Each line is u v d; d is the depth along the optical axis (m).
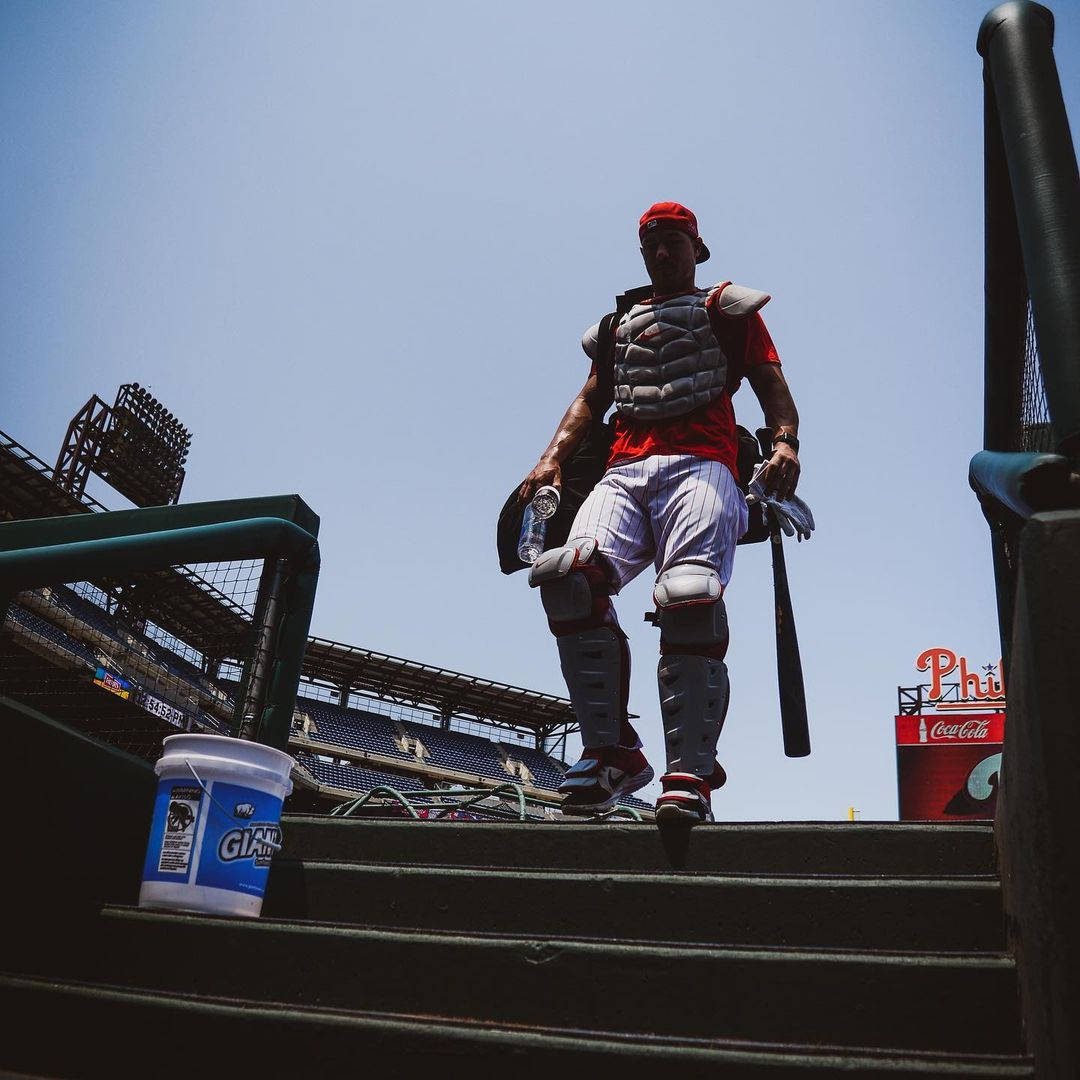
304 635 2.99
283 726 2.87
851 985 1.66
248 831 2.19
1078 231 1.51
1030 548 1.16
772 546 3.16
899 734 34.72
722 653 2.71
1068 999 1.04
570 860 2.39
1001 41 1.75
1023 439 2.33
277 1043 1.65
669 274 3.15
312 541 3.06
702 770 2.60
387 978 1.86
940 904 1.89
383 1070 1.59
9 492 25.05
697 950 1.75
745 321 3.02
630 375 3.05
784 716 3.03
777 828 2.30
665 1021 1.72
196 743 2.23
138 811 2.38
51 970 1.99
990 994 1.60
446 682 40.94
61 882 2.08
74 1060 1.72
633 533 2.92
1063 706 1.09
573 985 1.78
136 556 2.45
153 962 1.96
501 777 40.41
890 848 2.21
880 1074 1.40
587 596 2.79
